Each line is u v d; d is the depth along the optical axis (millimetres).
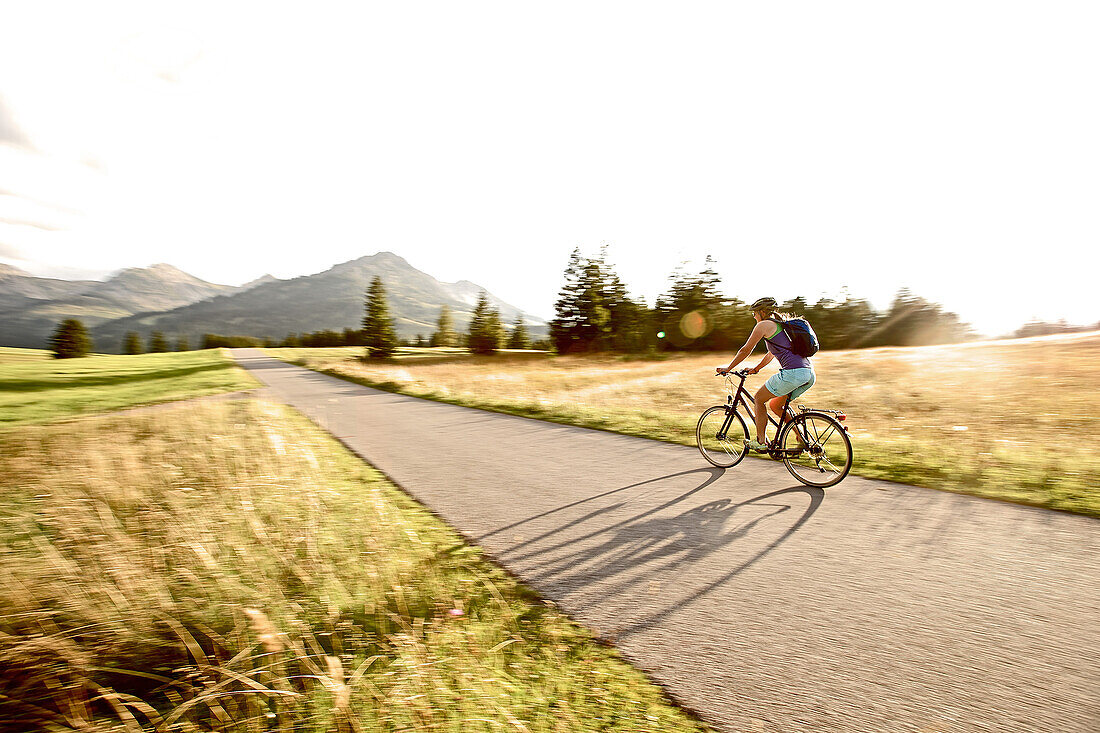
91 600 3086
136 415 12406
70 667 2514
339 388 22328
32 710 2260
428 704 2207
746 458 6770
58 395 20891
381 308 64500
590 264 64438
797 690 2287
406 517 4719
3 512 4988
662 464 6656
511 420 11242
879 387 17203
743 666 2475
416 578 3412
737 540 4047
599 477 6082
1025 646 2557
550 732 2057
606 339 65000
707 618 2920
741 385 6359
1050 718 2055
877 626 2781
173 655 2684
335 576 3459
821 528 4234
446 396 16688
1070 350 25484
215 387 22891
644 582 3387
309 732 2102
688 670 2455
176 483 5715
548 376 30141
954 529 4133
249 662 2541
